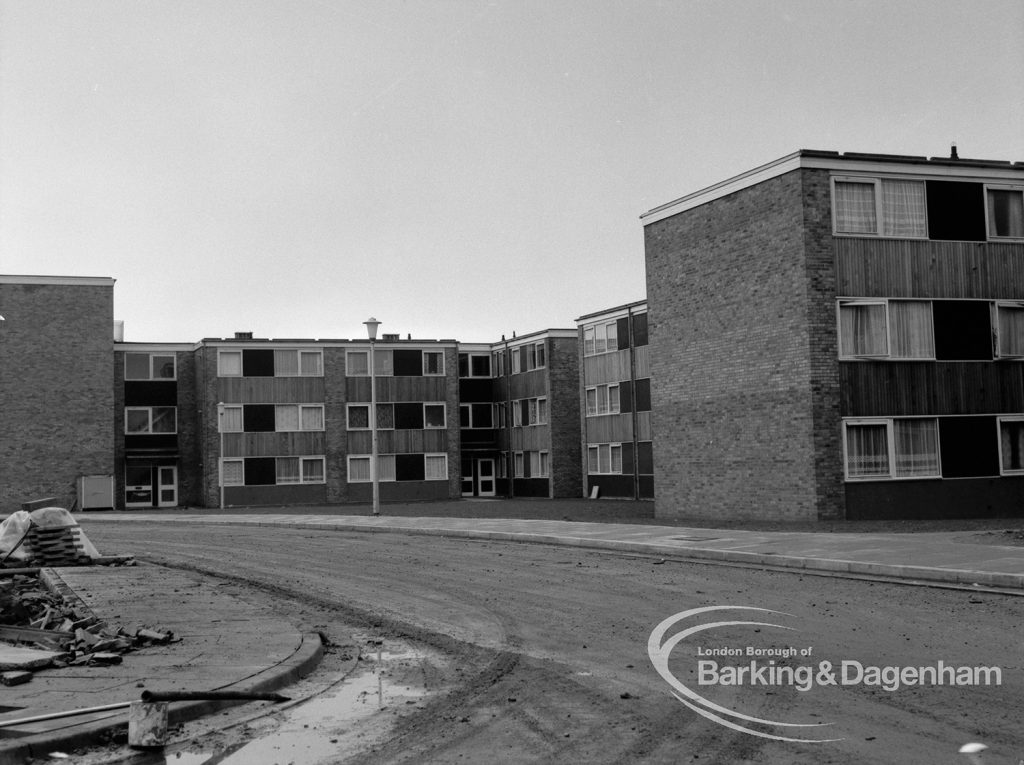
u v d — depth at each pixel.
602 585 14.52
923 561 15.09
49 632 10.85
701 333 29.27
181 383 54.12
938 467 26.28
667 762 6.05
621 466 46.47
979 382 26.89
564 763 6.12
